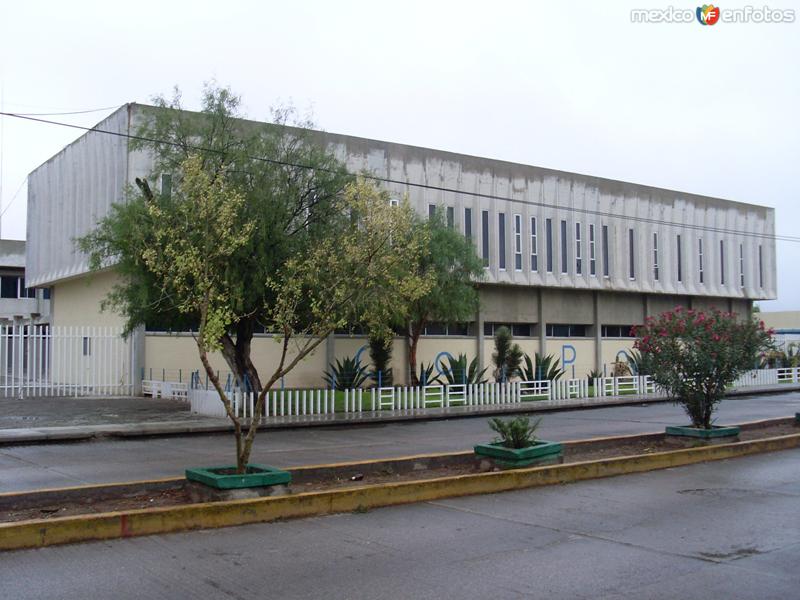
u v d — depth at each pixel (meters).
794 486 10.30
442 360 34.44
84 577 6.18
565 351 38.50
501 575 6.30
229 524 8.00
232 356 22.19
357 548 7.14
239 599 5.68
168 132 20.44
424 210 32.00
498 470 10.84
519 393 27.28
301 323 18.17
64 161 32.44
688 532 7.76
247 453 9.10
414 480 10.42
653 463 11.71
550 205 36.44
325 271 12.21
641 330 14.88
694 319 14.16
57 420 19.22
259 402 9.32
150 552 6.95
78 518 7.26
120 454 14.06
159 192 20.31
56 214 33.38
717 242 43.91
